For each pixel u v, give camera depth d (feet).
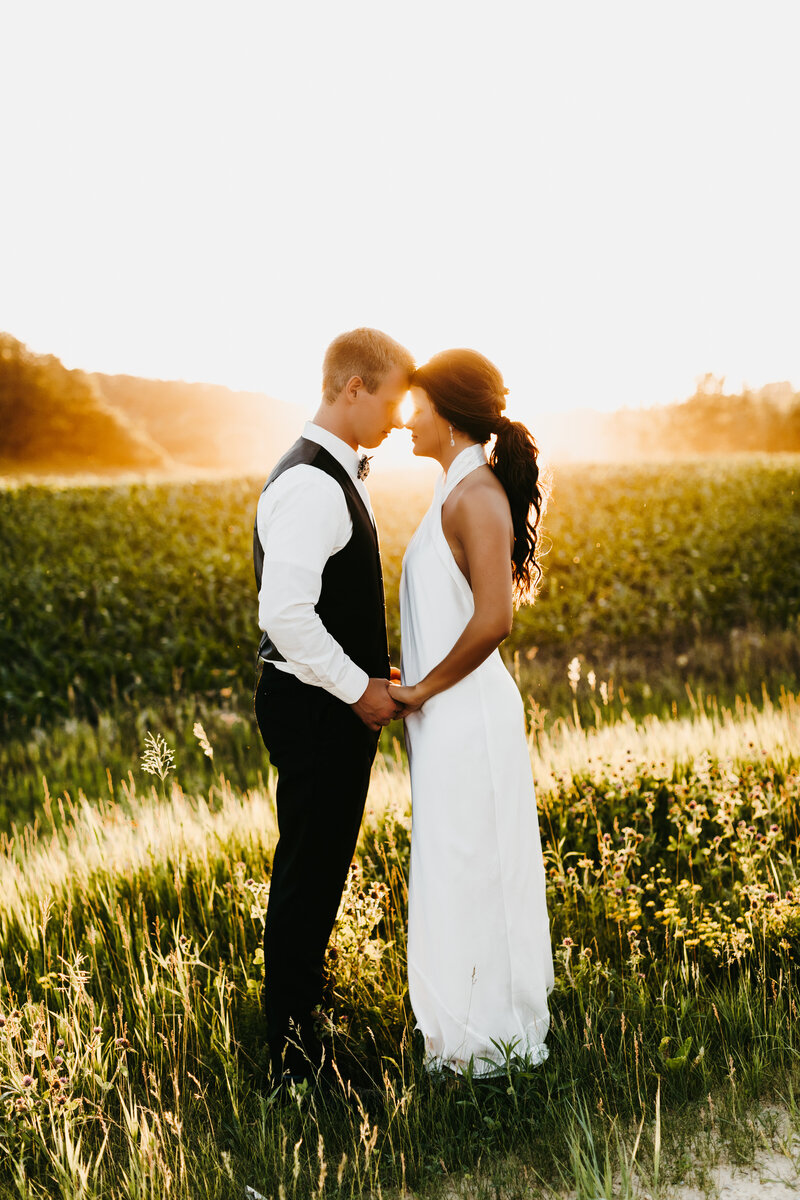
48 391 259.60
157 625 33.58
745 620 34.30
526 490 7.44
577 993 8.29
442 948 7.29
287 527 6.73
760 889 8.85
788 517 50.93
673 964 8.69
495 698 7.42
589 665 28.30
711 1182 6.07
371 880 10.48
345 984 8.34
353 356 7.16
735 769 12.12
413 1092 7.12
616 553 43.86
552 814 11.88
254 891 9.09
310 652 6.74
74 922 10.39
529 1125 6.78
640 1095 6.79
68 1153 6.20
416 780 7.52
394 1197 6.29
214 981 8.66
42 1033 7.77
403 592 7.95
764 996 7.79
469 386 7.21
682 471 75.61
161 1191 6.11
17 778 19.86
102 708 26.53
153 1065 7.81
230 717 23.07
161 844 11.51
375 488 68.08
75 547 49.03
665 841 11.48
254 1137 6.73
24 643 31.71
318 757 7.20
